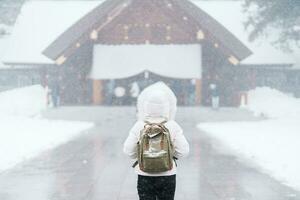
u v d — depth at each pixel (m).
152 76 38.16
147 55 36.56
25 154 14.59
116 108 32.38
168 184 5.43
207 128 24.03
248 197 9.05
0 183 10.41
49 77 38.38
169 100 5.71
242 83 38.12
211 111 31.47
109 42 37.12
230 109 32.75
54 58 34.53
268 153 14.59
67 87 37.56
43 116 30.47
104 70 36.56
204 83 37.44
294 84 42.59
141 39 37.25
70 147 16.67
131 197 9.12
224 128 23.70
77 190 9.74
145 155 5.30
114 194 9.38
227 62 37.47
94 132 22.23
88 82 37.56
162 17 37.06
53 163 13.17
